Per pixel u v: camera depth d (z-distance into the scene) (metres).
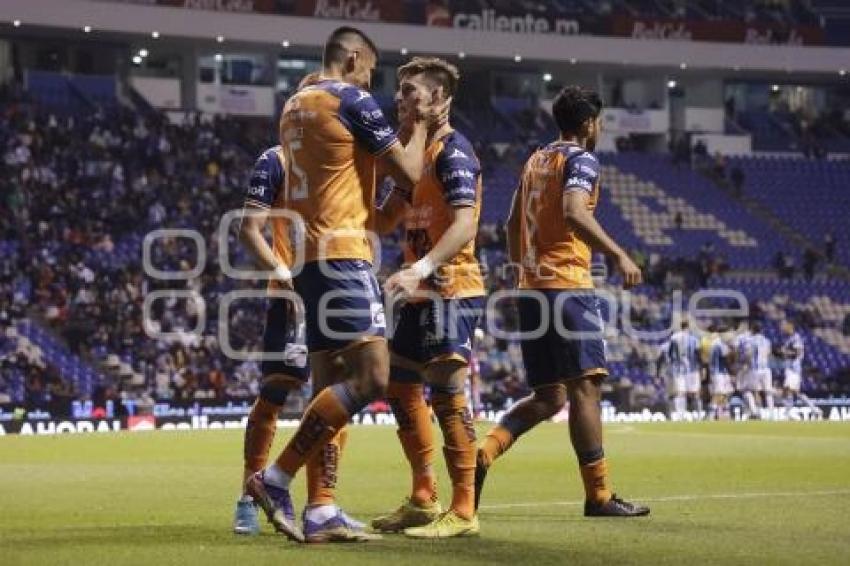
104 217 89.62
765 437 51.72
